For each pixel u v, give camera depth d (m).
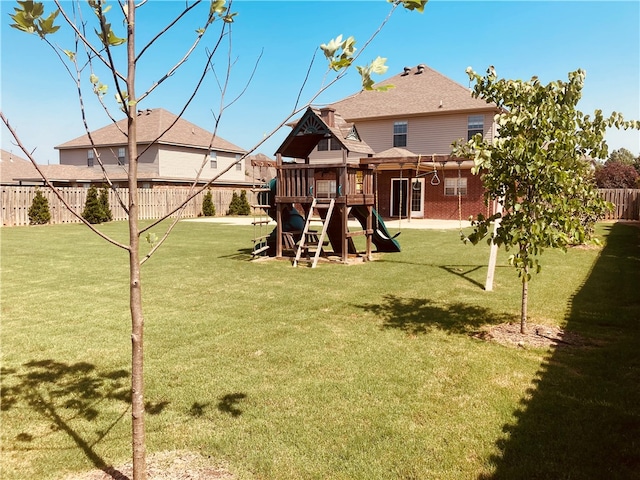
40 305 6.97
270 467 2.86
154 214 29.70
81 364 4.61
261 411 3.58
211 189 33.72
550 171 4.67
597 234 16.75
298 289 8.10
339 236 12.74
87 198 25.23
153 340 5.32
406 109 26.25
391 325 5.86
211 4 2.14
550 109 4.74
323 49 2.13
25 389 4.04
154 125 35.38
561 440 3.11
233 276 9.41
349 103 28.50
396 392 3.89
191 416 3.52
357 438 3.17
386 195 26.95
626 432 3.20
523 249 5.13
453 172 25.30
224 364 4.57
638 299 6.95
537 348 4.94
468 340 5.24
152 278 9.20
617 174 37.59
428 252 12.80
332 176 27.42
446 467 2.84
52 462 2.95
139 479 2.46
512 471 2.78
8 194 23.16
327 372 4.34
